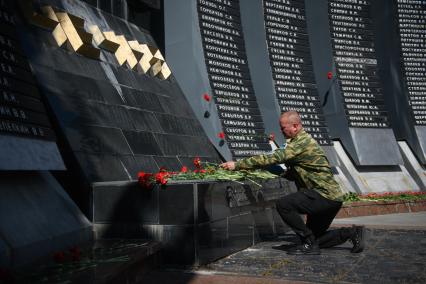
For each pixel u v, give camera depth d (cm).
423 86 1455
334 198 515
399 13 1453
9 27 498
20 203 421
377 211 1016
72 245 443
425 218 930
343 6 1340
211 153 872
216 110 996
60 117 546
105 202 495
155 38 1008
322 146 1229
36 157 453
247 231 588
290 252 532
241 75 1073
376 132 1312
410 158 1419
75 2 768
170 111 829
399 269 446
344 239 543
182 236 462
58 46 638
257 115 1077
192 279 414
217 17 1057
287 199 526
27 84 489
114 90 696
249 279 411
